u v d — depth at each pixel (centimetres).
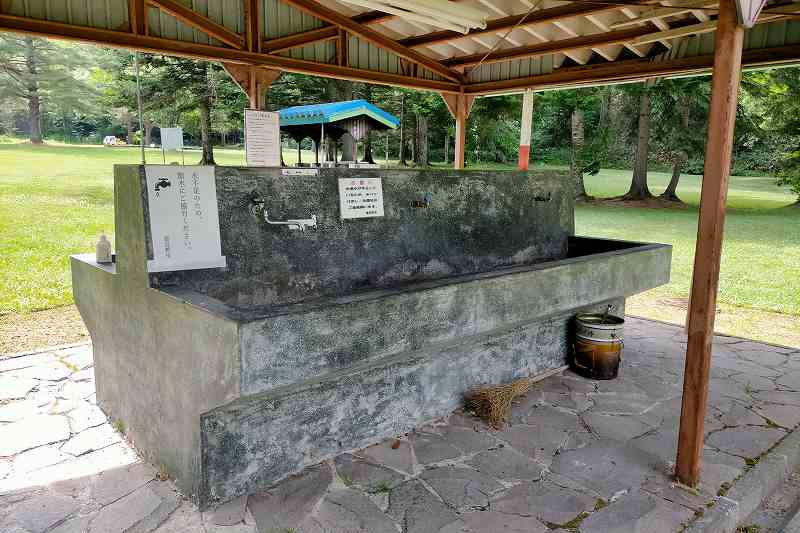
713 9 514
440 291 283
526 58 735
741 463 290
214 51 557
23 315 541
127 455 286
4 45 2253
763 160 2555
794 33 490
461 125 824
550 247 486
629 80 649
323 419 276
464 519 236
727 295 697
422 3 436
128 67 1684
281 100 1602
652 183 2377
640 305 665
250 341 206
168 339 247
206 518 232
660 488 264
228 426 240
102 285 308
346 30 655
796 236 1184
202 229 270
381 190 349
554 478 270
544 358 408
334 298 251
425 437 310
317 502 245
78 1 476
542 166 2597
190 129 2341
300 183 310
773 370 430
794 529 254
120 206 275
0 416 326
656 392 381
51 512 235
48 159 1933
